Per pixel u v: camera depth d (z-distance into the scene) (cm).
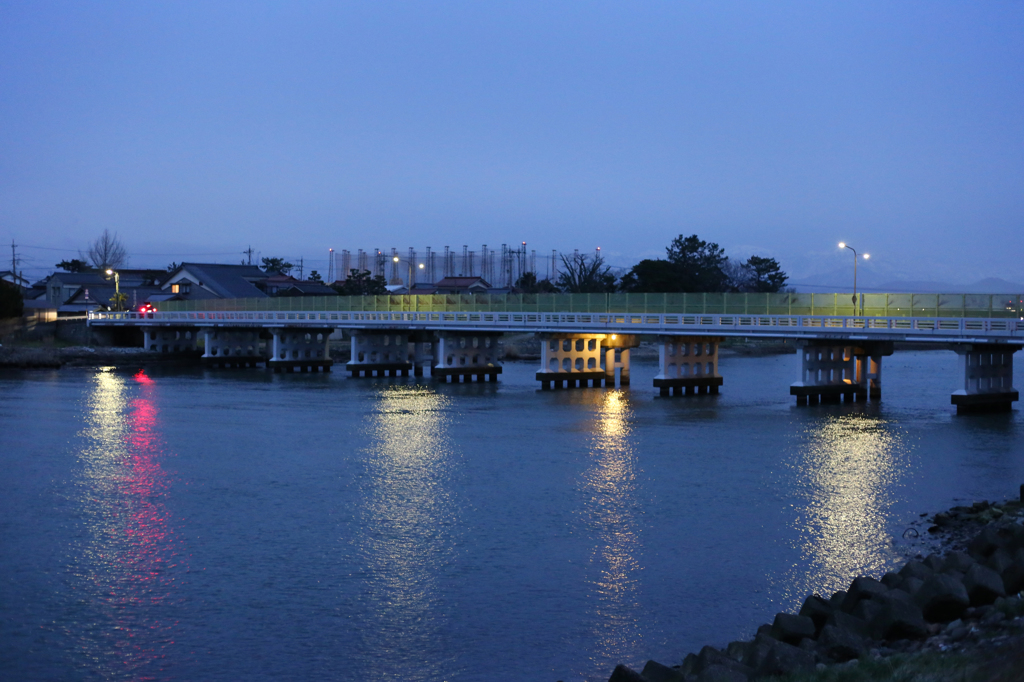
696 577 2644
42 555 2886
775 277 17600
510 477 3962
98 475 4050
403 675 2062
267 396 7219
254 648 2206
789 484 3791
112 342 11938
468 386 8006
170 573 2716
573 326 7306
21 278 19188
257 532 3128
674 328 6825
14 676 2072
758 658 1698
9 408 6412
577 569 2727
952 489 3666
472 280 18250
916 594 1850
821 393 6347
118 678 2064
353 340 9125
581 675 2042
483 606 2445
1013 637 1579
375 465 4247
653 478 3922
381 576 2681
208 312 10619
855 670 1558
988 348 5634
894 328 5766
